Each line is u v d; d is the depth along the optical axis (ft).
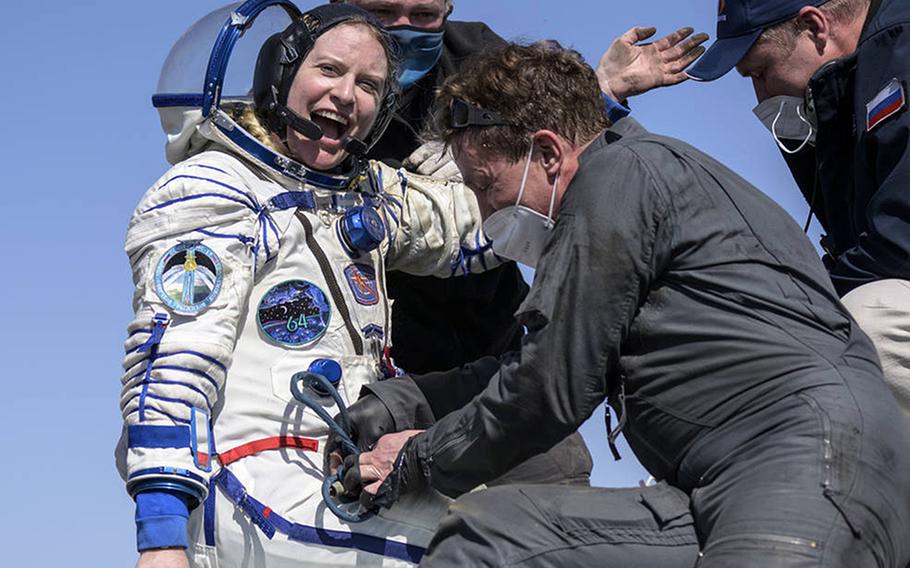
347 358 11.75
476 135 10.39
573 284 9.62
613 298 9.60
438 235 13.28
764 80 13.50
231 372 11.34
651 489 9.80
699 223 9.72
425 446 10.37
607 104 11.93
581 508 9.70
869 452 9.05
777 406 9.29
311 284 11.74
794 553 8.74
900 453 9.21
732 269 9.63
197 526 11.12
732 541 8.95
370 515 11.00
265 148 11.85
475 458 10.10
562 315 9.64
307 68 11.93
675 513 9.56
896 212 11.86
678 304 9.66
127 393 10.83
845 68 12.75
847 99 12.86
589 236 9.62
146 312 10.94
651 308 9.73
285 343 11.53
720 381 9.48
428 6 14.02
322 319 11.70
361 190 12.79
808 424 9.12
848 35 13.05
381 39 12.25
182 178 11.35
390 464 10.80
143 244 11.18
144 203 11.38
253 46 12.01
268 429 11.32
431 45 14.20
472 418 10.10
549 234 10.43
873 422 9.16
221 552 11.05
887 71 12.17
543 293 9.67
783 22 13.12
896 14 12.35
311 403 11.14
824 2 13.01
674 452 9.71
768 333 9.46
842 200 13.25
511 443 9.96
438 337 14.47
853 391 9.25
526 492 9.91
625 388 9.87
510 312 14.87
